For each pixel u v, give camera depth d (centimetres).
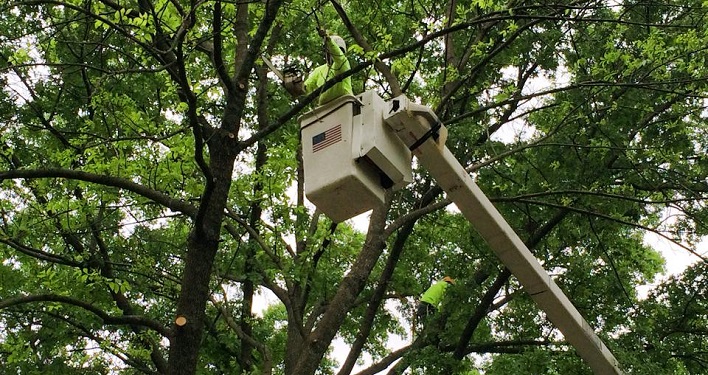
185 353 691
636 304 1250
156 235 1211
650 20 1172
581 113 1107
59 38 987
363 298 1342
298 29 1128
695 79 915
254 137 766
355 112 601
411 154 623
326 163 592
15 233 926
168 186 881
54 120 1076
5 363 1070
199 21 848
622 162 1170
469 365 1260
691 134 1230
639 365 984
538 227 1248
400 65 944
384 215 1042
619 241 1271
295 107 739
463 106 1198
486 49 1184
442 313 1248
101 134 978
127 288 852
